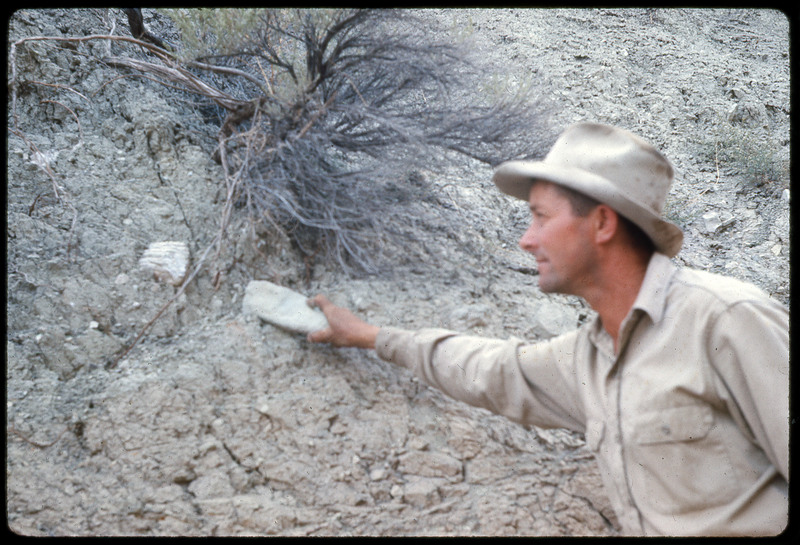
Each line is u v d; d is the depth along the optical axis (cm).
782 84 446
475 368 185
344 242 243
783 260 311
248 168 251
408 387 215
